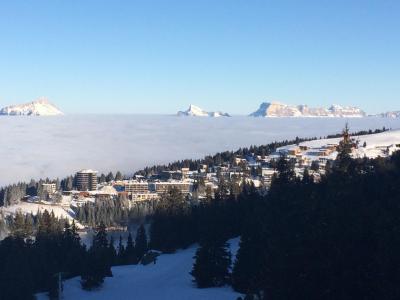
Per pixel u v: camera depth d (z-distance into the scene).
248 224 54.50
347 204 29.12
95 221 144.62
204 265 54.47
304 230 26.94
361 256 23.94
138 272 69.62
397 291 22.06
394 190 45.34
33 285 54.50
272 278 25.92
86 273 59.72
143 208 146.50
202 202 97.50
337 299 23.41
